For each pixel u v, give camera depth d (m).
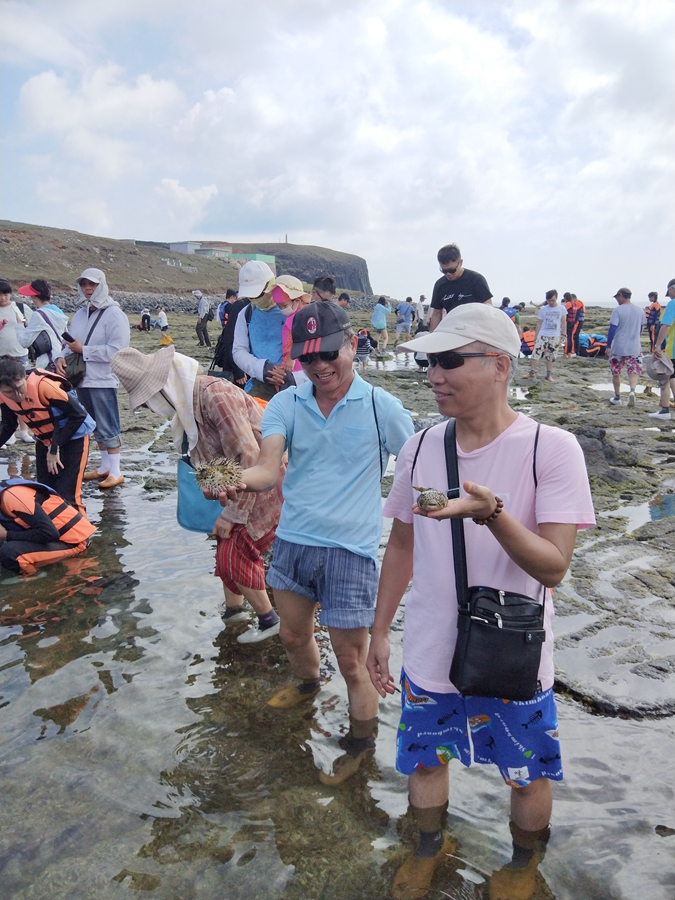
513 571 2.23
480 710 2.35
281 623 3.38
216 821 2.76
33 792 2.92
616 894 2.37
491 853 2.56
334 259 198.62
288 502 3.24
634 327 12.55
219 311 12.40
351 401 3.11
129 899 2.40
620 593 4.73
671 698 3.52
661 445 9.37
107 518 6.50
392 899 2.38
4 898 2.41
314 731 3.35
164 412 4.02
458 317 2.18
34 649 4.11
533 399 13.80
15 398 5.83
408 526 2.55
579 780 2.94
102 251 103.50
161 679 3.80
